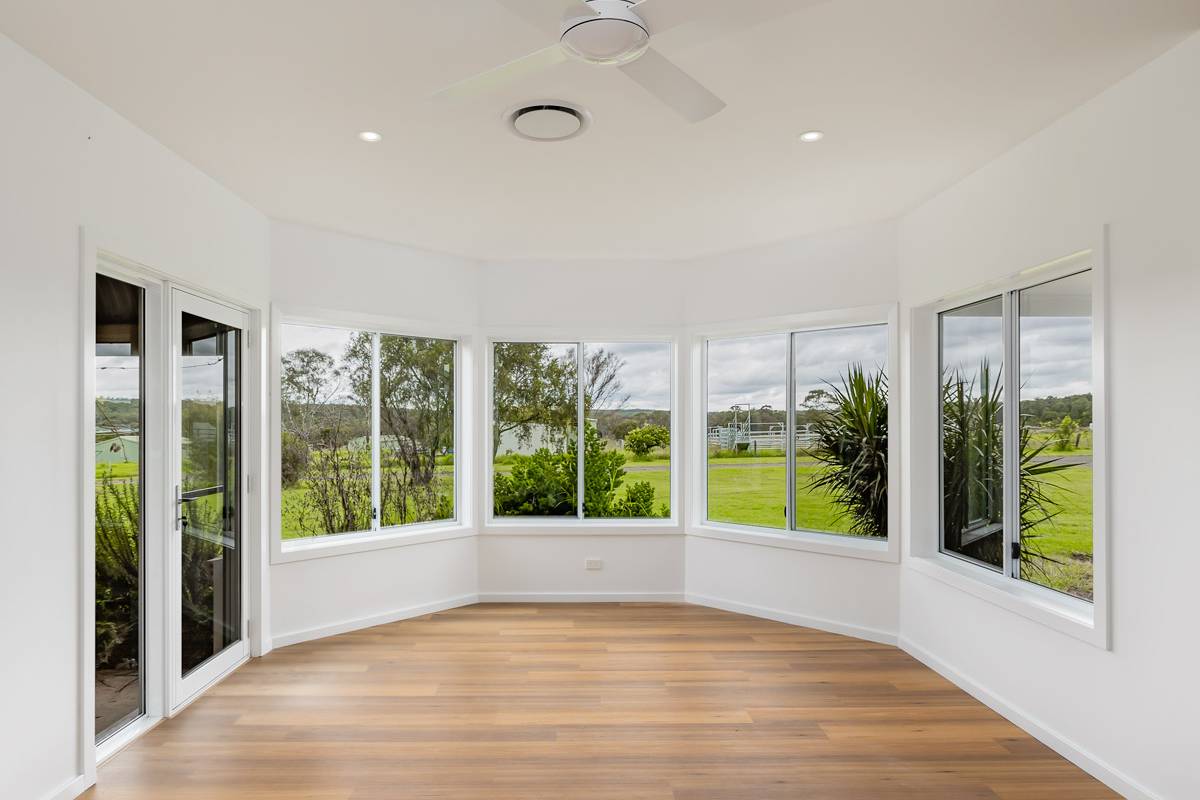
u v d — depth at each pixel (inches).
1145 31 93.1
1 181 94.0
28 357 98.7
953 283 152.5
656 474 227.6
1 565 94.0
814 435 199.9
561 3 69.9
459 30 92.4
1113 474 108.8
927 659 163.2
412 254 207.3
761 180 150.1
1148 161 101.8
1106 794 107.1
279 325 177.3
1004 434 143.5
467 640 182.4
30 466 99.0
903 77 105.7
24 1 85.5
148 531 133.0
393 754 120.0
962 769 115.1
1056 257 120.6
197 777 112.2
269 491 174.6
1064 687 119.3
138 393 131.5
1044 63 101.6
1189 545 95.7
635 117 119.4
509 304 223.6
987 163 140.3
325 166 141.5
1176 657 97.5
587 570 222.8
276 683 152.5
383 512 206.2
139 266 124.3
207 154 135.0
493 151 134.3
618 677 156.0
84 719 108.5
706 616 204.7
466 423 223.1
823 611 190.9
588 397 228.8
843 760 118.1
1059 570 128.4
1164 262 99.5
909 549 171.3
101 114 113.3
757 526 211.6
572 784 110.2
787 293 198.5
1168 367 99.1
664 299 223.3
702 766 116.0
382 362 207.0
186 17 89.2
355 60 100.3
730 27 77.2
